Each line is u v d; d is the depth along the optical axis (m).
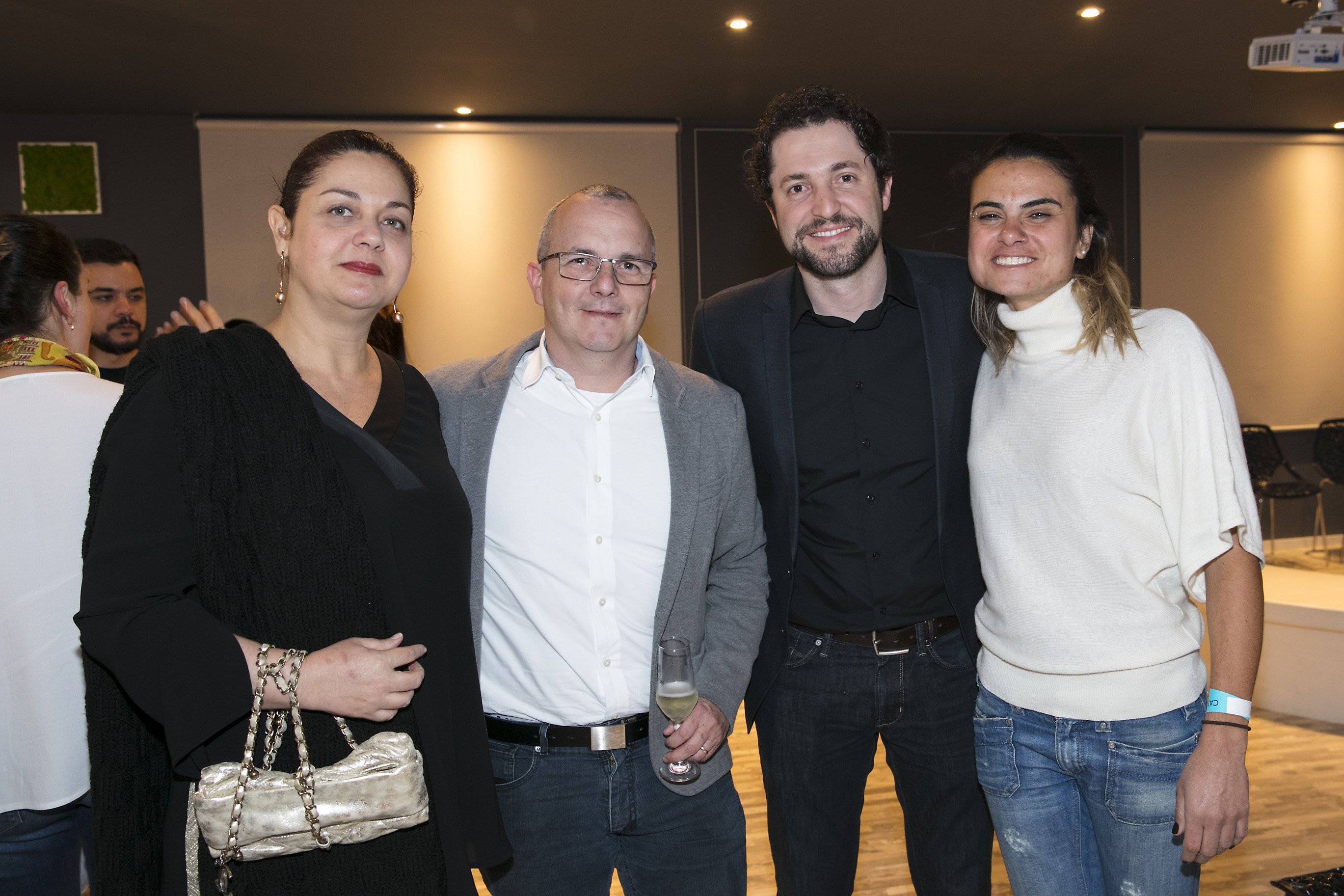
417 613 1.31
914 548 1.88
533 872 1.63
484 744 1.44
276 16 4.77
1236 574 1.44
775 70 5.86
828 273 1.83
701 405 1.75
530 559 1.63
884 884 2.77
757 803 3.35
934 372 1.86
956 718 1.88
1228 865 2.86
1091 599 1.52
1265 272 7.88
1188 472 1.43
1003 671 1.63
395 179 1.36
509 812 1.64
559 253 1.60
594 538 1.64
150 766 1.25
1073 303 1.56
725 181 6.97
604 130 6.80
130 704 1.22
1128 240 7.64
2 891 1.50
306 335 1.36
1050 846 1.60
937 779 1.90
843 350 1.93
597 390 1.70
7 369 1.55
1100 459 1.50
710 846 1.68
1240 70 6.17
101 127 6.21
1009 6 4.98
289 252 1.35
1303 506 7.91
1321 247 7.96
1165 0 4.96
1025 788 1.61
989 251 1.57
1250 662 1.42
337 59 5.41
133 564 1.12
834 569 1.90
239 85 5.79
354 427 1.30
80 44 5.07
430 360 6.65
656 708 1.63
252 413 1.19
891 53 5.63
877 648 1.87
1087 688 1.51
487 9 4.76
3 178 6.14
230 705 1.10
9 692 1.48
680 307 6.95
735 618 1.81
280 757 1.17
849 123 1.80
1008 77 6.16
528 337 1.77
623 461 1.67
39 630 1.49
